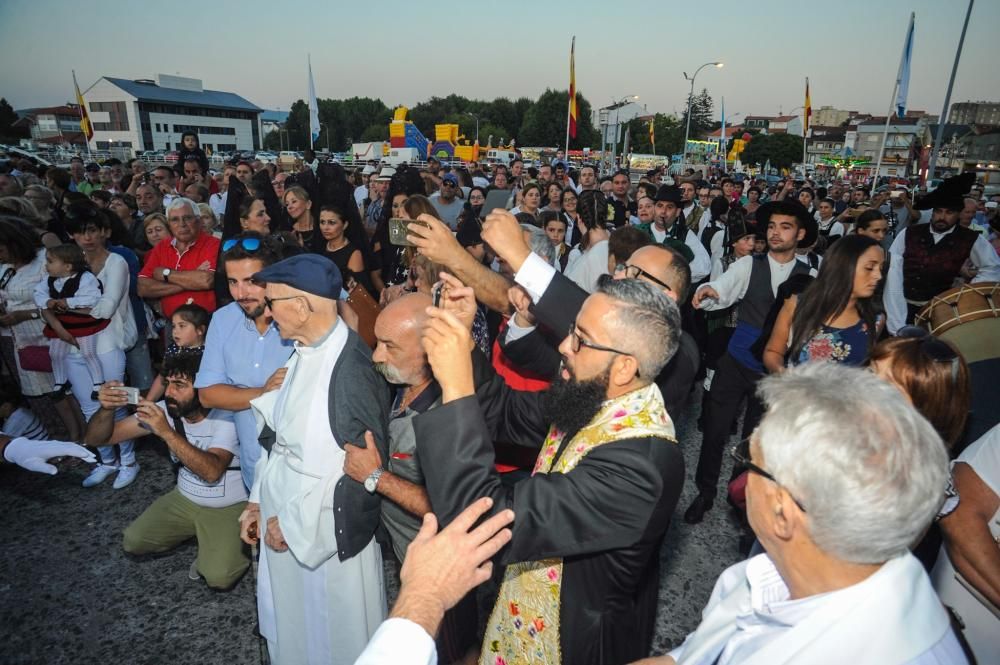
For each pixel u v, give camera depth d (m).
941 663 0.80
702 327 4.91
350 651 2.23
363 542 2.14
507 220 2.00
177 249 4.62
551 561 1.62
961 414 1.68
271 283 1.98
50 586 3.12
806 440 0.84
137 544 3.04
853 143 86.94
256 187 6.33
